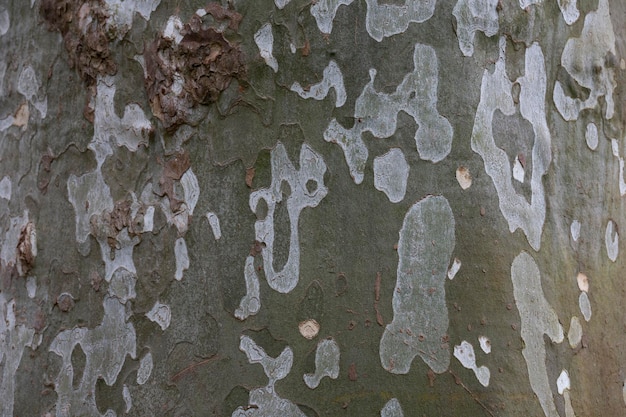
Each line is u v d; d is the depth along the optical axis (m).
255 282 1.10
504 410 1.07
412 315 1.08
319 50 1.12
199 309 1.11
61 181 1.20
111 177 1.17
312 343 1.08
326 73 1.12
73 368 1.16
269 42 1.13
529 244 1.13
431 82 1.12
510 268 1.11
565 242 1.16
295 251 1.10
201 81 1.13
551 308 1.12
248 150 1.12
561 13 1.19
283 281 1.10
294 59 1.12
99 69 1.18
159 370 1.11
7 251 1.24
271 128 1.12
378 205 1.10
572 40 1.20
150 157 1.15
